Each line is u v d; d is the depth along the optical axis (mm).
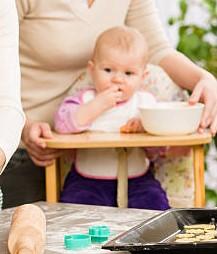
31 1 2893
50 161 2982
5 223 2004
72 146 2832
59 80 3080
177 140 2877
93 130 3100
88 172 3123
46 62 3014
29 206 1893
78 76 3121
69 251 1703
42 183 3102
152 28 3271
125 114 3102
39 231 1710
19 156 3051
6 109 1924
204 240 1723
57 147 2846
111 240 1650
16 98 1954
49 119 3105
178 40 4289
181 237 1789
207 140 2936
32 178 3072
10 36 1986
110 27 3113
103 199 3098
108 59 3049
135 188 3145
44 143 2865
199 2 4430
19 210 1857
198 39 4211
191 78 3178
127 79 3074
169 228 1850
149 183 3162
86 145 2834
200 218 1936
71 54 3014
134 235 1703
